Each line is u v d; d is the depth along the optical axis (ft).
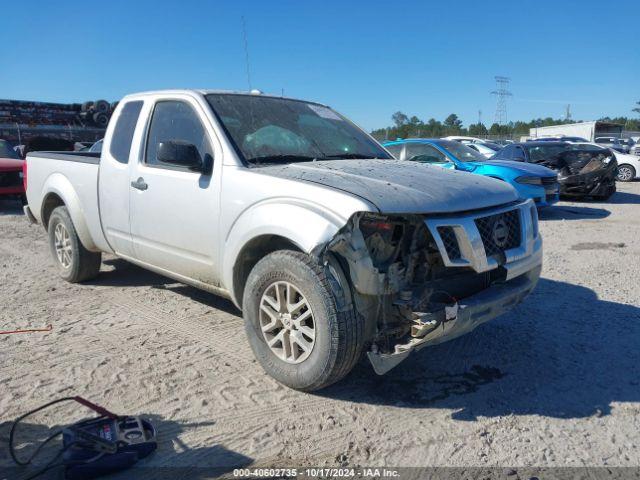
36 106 67.56
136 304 17.62
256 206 12.16
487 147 66.13
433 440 10.29
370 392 12.01
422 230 11.14
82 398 11.20
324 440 10.25
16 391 11.84
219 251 13.20
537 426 10.77
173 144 13.20
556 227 32.89
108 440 9.41
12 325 15.74
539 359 13.69
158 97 15.74
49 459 9.49
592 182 43.60
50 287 19.53
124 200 16.03
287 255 11.42
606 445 10.15
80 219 18.29
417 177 12.50
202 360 13.46
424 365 13.34
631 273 21.75
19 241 28.37
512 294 11.94
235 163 13.06
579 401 11.71
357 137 16.60
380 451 9.95
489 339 14.89
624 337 15.07
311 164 13.38
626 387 12.31
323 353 10.96
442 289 11.35
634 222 34.78
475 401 11.68
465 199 11.53
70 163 18.81
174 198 14.26
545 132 139.23
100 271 21.30
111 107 70.28
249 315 12.39
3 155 42.88
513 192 13.12
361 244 10.47
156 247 15.21
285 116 15.51
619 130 124.67
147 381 12.36
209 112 14.14
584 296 18.66
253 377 12.59
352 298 10.80
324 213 10.81
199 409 11.23
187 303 17.71
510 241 12.31
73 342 14.52
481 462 9.66
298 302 11.50
